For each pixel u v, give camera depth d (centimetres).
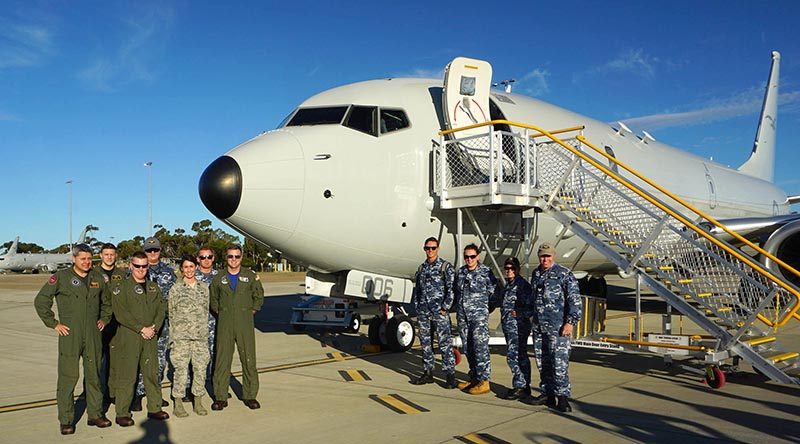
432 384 848
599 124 1514
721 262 846
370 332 1154
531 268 1263
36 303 616
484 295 775
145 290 669
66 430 622
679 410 677
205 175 934
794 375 792
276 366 1011
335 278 1106
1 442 597
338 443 570
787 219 1392
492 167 933
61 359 625
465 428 613
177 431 627
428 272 827
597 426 614
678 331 1438
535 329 712
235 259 727
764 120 2655
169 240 7538
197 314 697
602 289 1880
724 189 1925
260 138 1000
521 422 634
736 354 811
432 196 1034
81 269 641
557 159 1080
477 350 772
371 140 1011
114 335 727
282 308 2177
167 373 973
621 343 905
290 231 948
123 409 655
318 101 1076
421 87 1128
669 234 1065
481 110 1075
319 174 948
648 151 1608
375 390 809
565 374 680
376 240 1004
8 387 883
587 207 1044
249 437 599
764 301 765
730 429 596
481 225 1074
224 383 719
